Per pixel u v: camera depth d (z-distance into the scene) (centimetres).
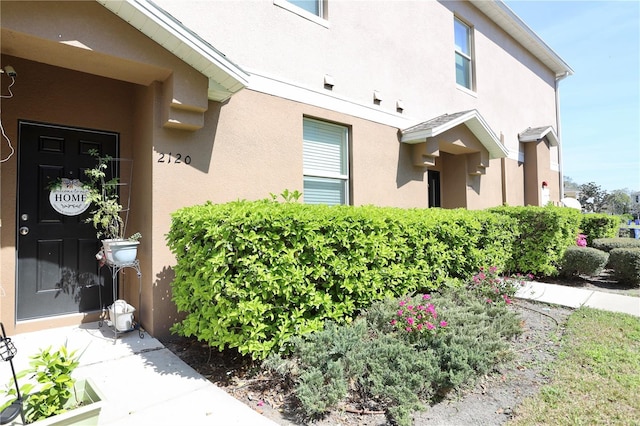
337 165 656
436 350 331
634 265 695
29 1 319
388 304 412
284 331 332
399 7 780
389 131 734
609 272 846
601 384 312
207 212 345
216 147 473
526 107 1279
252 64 518
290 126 560
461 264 609
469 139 853
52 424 203
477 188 970
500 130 1119
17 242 412
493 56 1106
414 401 266
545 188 1270
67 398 230
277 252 336
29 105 419
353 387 294
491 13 1072
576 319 486
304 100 583
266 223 334
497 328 402
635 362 353
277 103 545
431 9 872
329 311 380
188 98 413
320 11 635
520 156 1223
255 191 511
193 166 450
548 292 643
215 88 442
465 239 607
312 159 617
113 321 406
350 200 660
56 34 331
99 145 470
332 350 307
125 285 482
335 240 394
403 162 759
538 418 263
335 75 636
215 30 480
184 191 441
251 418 255
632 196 4166
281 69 554
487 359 326
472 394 303
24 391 218
